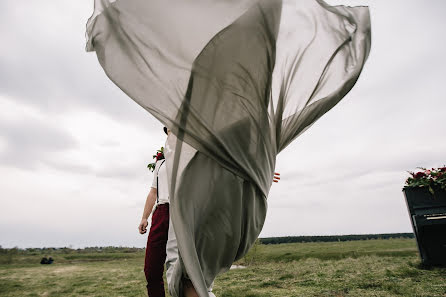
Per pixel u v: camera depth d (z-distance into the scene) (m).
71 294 4.62
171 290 1.68
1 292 5.28
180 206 1.38
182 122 1.39
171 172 1.42
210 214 1.46
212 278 1.58
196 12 1.45
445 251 4.00
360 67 1.85
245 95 1.50
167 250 1.91
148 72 1.42
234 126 1.47
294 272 4.67
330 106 1.85
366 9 1.88
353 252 7.61
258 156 1.54
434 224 3.93
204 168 1.46
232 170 1.45
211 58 1.44
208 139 1.41
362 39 1.85
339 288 3.00
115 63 1.43
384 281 3.18
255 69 1.52
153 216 2.25
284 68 1.78
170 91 1.41
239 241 1.53
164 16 1.43
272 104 1.67
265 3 1.54
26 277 8.09
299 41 1.77
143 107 1.40
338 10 1.81
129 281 5.81
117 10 1.45
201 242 1.48
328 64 1.83
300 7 1.75
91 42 1.50
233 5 1.48
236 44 1.48
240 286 3.76
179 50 1.43
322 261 6.16
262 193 1.57
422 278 3.24
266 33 1.54
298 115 1.86
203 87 1.43
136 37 1.43
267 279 4.18
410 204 4.32
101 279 6.45
